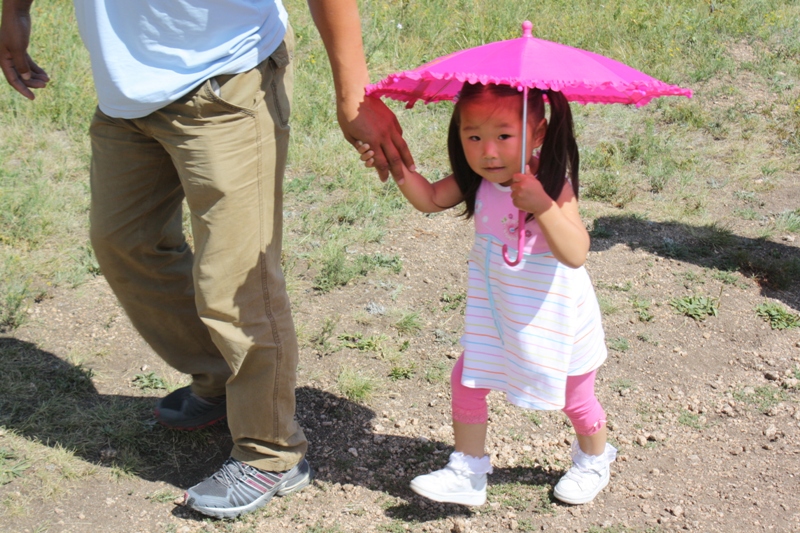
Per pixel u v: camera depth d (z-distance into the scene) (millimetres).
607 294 4359
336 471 3105
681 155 5988
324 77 7234
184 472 3088
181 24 2385
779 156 6035
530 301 2539
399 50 7824
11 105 6117
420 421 3418
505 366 2650
